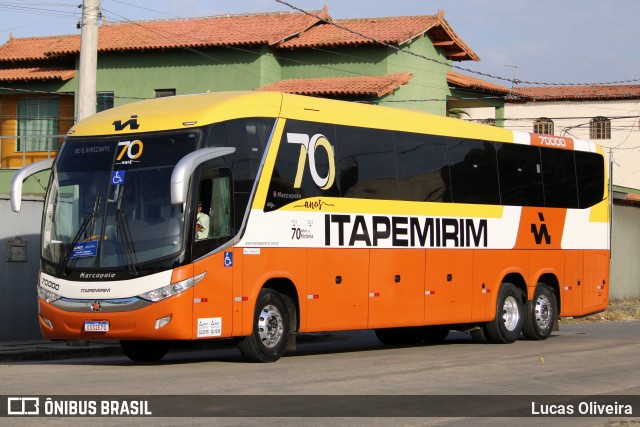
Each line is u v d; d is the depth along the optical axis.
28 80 40.81
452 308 19.83
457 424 10.21
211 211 15.23
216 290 15.20
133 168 15.35
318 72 39.22
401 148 18.81
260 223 15.92
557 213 22.75
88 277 15.13
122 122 15.80
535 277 22.05
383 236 18.23
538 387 13.24
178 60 39.38
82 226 15.41
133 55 39.97
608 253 24.41
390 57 38.22
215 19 41.72
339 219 17.34
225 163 15.45
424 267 19.14
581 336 23.98
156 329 14.75
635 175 67.00
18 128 41.69
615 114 67.19
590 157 23.95
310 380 13.57
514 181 21.56
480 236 20.58
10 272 21.03
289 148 16.53
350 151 17.69
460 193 20.14
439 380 13.85
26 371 14.83
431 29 41.09
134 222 15.10
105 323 15.00
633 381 14.04
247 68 38.47
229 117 15.56
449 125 20.08
